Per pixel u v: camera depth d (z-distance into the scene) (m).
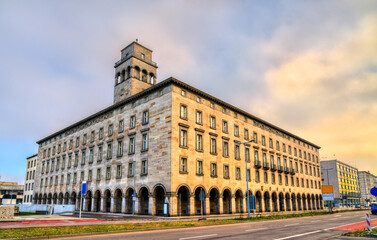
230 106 50.03
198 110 43.72
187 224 24.19
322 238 16.03
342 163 141.50
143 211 41.50
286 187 63.75
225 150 47.50
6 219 24.94
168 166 37.62
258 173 54.94
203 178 41.75
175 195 36.88
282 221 31.38
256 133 57.00
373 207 47.62
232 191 46.81
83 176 54.38
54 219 28.11
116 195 45.50
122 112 48.56
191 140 41.28
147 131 42.47
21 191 127.94
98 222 25.34
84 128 58.00
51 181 65.44
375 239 15.48
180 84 41.16
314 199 76.62
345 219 34.53
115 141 48.38
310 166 78.81
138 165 42.53
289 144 69.75
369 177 184.12
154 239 15.23
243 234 17.88
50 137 70.25
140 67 53.75
